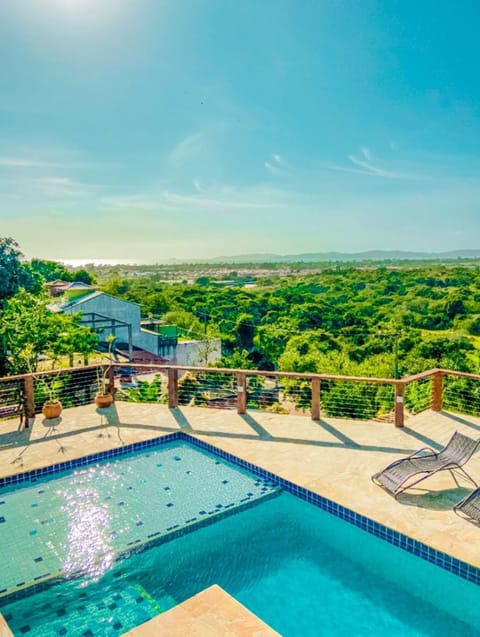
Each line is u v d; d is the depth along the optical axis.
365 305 41.59
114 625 3.69
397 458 6.18
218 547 4.77
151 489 5.74
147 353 24.94
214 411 8.15
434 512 4.84
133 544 4.62
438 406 8.12
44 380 9.27
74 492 5.69
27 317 13.11
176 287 57.78
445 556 4.14
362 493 5.25
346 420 7.65
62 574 4.20
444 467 5.27
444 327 34.66
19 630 3.62
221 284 66.31
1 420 7.92
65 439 6.93
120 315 25.34
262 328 36.66
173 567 4.43
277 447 6.59
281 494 5.64
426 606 3.89
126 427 7.40
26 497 5.57
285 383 17.28
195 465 6.38
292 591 4.10
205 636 2.86
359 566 4.46
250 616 3.03
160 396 12.60
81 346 14.20
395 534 4.50
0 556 4.45
